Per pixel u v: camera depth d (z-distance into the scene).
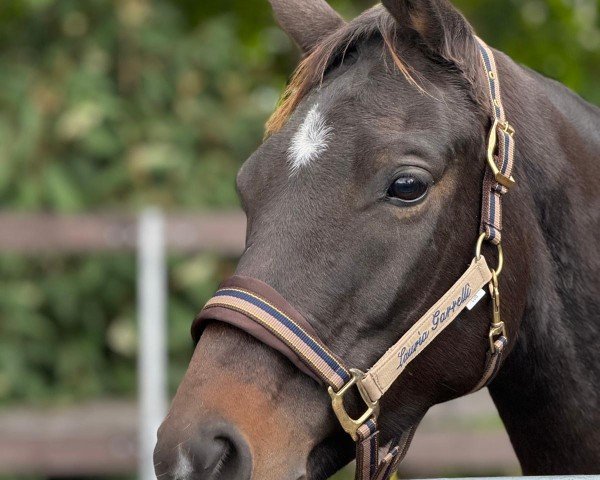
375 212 3.60
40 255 10.07
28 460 8.43
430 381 3.81
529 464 4.41
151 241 8.73
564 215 4.14
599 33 11.59
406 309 3.66
